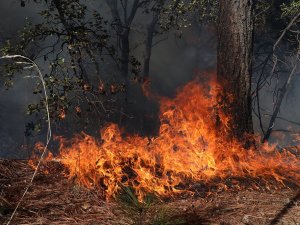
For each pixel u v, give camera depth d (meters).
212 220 4.18
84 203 4.32
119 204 4.37
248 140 6.45
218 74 6.60
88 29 9.55
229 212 4.42
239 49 6.37
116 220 4.04
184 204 4.59
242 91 6.41
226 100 6.48
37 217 3.93
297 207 4.62
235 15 6.34
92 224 3.92
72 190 4.55
